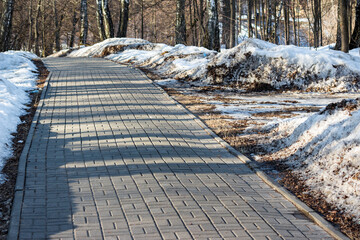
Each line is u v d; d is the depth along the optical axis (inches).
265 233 224.4
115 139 387.5
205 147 377.4
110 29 1466.5
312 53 713.6
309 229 233.1
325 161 300.8
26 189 273.1
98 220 232.7
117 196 265.1
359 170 265.6
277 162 338.6
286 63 706.8
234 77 729.6
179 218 237.3
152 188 278.8
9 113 450.0
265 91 690.8
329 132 322.0
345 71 685.3
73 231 219.6
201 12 1439.5
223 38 2170.3
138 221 232.1
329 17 2196.1
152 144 375.2
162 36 2354.8
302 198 273.0
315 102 579.8
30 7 1791.3
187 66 828.0
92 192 270.7
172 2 2030.0
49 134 403.5
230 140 397.1
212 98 617.0
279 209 257.6
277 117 481.1
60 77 749.9
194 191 277.3
